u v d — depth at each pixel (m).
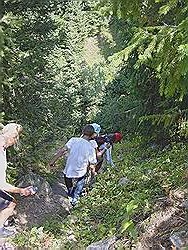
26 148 8.88
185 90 4.59
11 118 8.72
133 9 5.20
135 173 7.87
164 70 4.58
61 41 10.07
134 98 12.50
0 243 6.21
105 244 5.36
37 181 8.98
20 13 9.11
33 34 9.39
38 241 6.48
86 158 8.14
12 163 8.41
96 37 26.73
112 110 15.09
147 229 5.11
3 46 7.55
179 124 7.83
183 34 4.35
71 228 6.72
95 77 17.89
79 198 8.03
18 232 6.94
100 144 10.50
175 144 9.31
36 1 9.06
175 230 4.88
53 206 8.58
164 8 4.56
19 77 8.79
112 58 4.58
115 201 6.86
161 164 7.64
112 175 9.06
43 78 9.53
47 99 9.61
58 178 10.28
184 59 4.00
